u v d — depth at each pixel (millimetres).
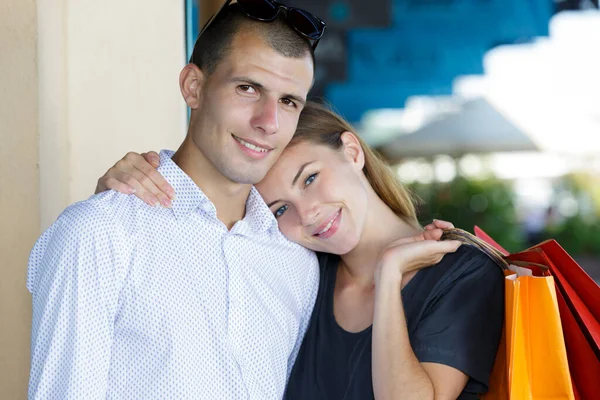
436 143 7660
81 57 2850
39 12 2686
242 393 1881
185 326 1848
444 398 1880
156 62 2986
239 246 1975
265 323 1979
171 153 2076
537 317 1816
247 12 1893
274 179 2080
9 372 2611
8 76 2588
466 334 1926
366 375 2020
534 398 1822
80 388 1714
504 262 2053
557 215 7402
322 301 2186
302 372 2096
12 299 2607
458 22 7590
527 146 7633
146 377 1818
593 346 1868
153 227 1870
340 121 2199
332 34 7340
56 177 2777
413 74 7609
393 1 7512
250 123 1896
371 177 2238
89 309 1745
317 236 2113
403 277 2076
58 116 2779
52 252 1771
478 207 7371
